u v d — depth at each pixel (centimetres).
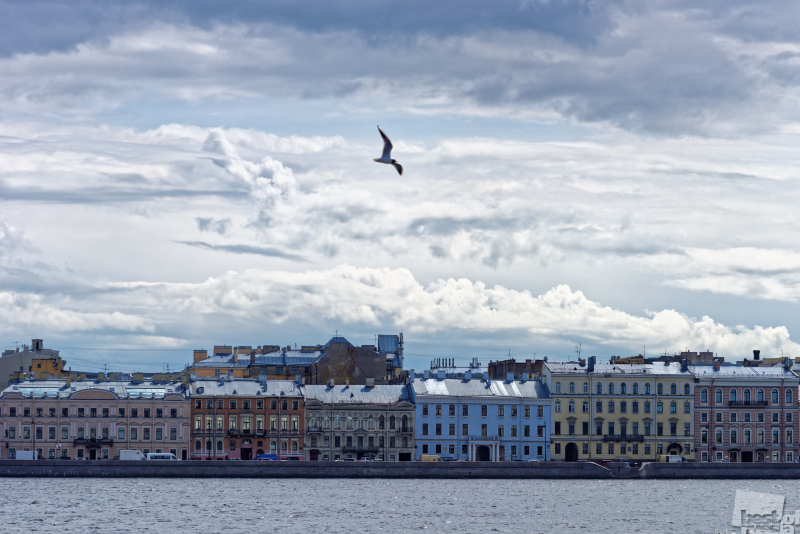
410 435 19762
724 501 15000
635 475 18150
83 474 17175
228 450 19512
